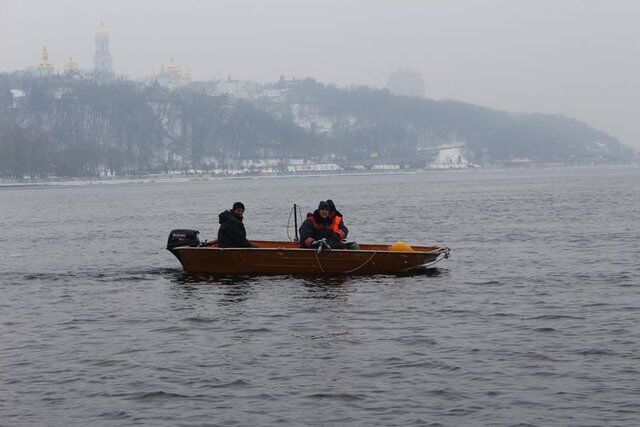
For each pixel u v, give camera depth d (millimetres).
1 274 47594
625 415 20203
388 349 26547
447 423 20016
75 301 37062
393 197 159750
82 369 24734
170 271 47000
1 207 158000
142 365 25062
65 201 183500
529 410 20688
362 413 20750
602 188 179750
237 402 21625
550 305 33594
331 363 24969
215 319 31828
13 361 25766
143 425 20156
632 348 26062
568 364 24438
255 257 42812
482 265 47062
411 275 42719
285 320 31375
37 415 20875
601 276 41625
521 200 130875
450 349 26406
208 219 101250
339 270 42812
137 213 121250
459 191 184375
